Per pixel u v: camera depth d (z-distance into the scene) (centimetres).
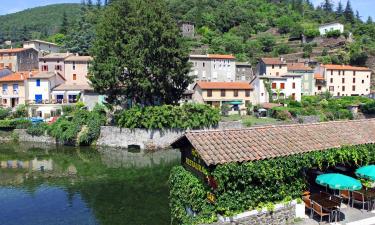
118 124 4975
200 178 1664
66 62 8400
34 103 6562
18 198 2789
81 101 6675
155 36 4894
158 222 2245
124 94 5294
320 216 1664
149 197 2759
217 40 12694
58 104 6481
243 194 1566
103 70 4925
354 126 2014
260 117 6531
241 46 12512
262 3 18125
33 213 2464
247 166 1544
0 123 5494
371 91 9788
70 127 5069
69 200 2720
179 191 1805
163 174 3466
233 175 1516
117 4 5253
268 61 9319
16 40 16375
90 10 16625
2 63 9331
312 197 1688
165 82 5134
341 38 12488
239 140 1692
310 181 1916
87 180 3281
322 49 12131
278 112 6394
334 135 1873
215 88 7188
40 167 3819
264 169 1569
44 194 2877
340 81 9431
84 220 2314
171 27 5091
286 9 17912
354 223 1593
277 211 1641
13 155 4450
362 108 7206
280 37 14238
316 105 7306
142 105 5397
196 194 1644
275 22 15688
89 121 5072
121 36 5075
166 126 4834
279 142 1730
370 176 1698
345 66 9688
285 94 7975
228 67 9362
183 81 5400
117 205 2588
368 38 12656
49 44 12006
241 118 6291
